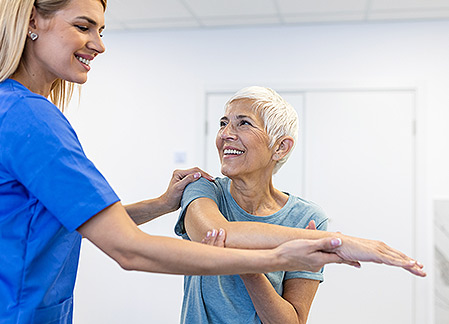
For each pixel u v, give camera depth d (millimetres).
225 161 1286
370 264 3518
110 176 3908
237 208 1345
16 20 1023
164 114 3865
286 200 1417
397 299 3477
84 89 3963
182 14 3523
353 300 3521
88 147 3939
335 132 3619
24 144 954
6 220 988
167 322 3754
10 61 1029
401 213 3520
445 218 3445
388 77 3561
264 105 1285
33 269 1020
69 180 961
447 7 3264
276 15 3496
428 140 3494
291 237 1066
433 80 3508
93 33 1099
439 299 3422
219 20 3631
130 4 3355
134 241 962
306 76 3670
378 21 3574
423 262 3457
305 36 3682
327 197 3605
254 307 1271
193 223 1180
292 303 1328
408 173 3523
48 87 1161
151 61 3896
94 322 3838
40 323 1040
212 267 971
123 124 3910
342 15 3463
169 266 969
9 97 985
